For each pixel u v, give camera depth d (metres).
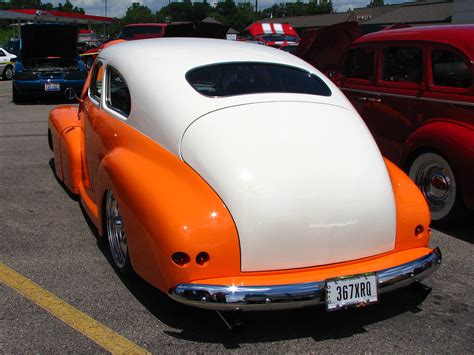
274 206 2.74
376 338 3.01
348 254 2.90
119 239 3.57
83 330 3.00
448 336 3.04
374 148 3.25
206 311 3.23
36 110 11.77
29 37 12.25
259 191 2.76
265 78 3.52
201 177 2.86
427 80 4.96
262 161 2.86
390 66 5.49
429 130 4.76
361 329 3.10
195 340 2.94
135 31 15.82
